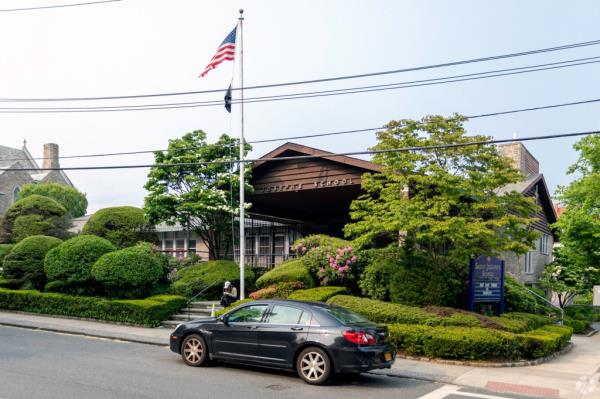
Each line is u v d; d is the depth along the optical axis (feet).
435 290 51.72
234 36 61.41
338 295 52.75
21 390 28.73
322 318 33.32
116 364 37.09
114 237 73.92
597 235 72.69
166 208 71.51
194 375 33.99
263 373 35.35
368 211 54.54
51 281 70.23
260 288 64.39
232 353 35.37
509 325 47.06
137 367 36.14
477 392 32.73
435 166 49.11
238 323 35.73
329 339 32.27
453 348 41.34
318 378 32.27
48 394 28.02
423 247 57.93
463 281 55.88
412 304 51.98
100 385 30.40
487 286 53.31
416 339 42.73
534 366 42.06
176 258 76.69
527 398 31.53
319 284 61.41
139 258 62.54
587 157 74.28
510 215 49.08
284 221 97.14
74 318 62.03
